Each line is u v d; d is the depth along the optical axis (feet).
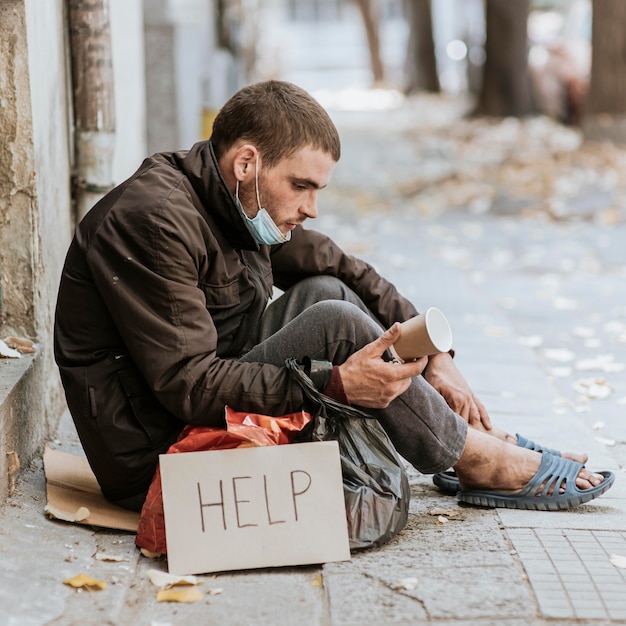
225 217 11.99
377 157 64.39
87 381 11.96
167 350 11.35
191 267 11.55
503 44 81.20
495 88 82.23
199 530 11.29
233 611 10.48
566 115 82.69
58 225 16.76
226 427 11.59
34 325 14.76
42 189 15.24
